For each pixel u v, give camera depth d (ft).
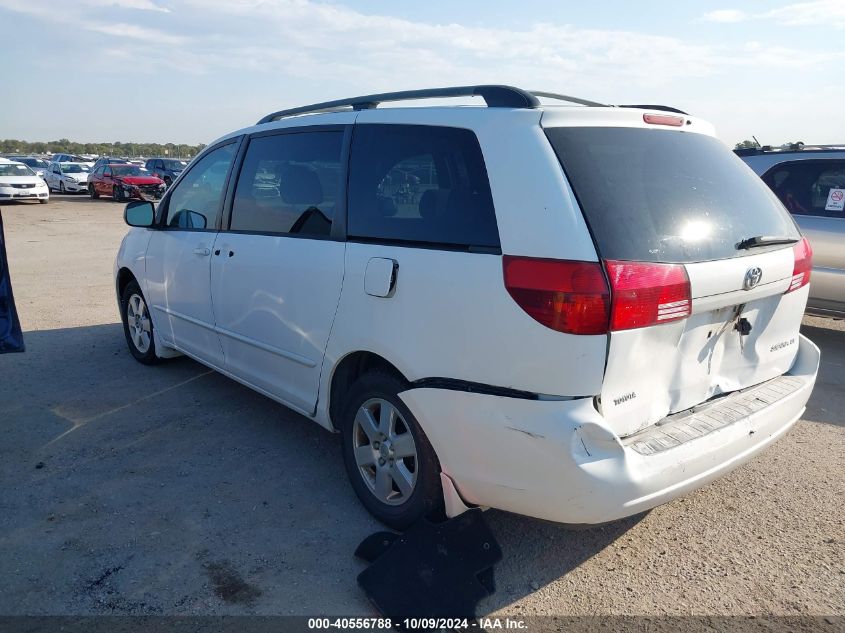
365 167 11.06
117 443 14.06
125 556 10.12
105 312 25.91
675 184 9.56
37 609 8.95
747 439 9.68
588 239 8.29
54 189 115.96
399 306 9.91
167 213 16.80
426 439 9.91
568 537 10.87
